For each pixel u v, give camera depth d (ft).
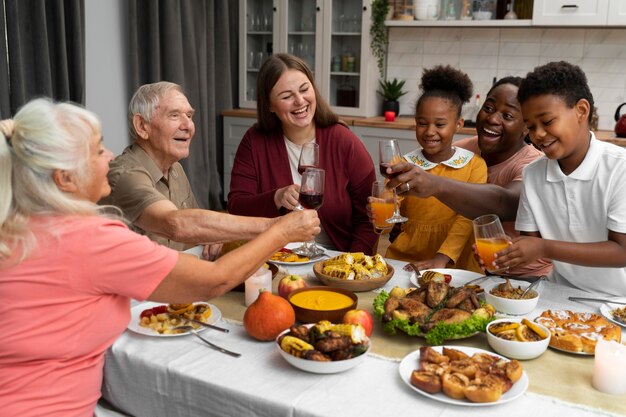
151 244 3.94
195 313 4.84
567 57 14.42
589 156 5.55
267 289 5.18
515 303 4.88
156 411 4.21
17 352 3.70
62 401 3.91
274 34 16.21
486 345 4.48
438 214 7.36
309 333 4.17
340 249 7.97
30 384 3.79
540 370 4.09
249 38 16.78
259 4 16.46
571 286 6.19
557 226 5.94
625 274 5.82
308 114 7.61
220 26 16.06
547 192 5.91
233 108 17.22
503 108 7.38
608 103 14.24
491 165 7.95
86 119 3.84
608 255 5.24
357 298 4.98
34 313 3.70
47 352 3.76
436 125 7.30
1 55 10.92
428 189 6.29
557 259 5.22
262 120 7.95
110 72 13.85
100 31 13.48
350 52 15.60
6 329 3.68
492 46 15.06
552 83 5.23
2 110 11.05
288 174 7.94
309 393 3.77
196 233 5.42
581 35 14.16
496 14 14.34
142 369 4.18
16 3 10.91
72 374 3.93
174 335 4.48
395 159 6.20
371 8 15.02
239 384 3.86
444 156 7.56
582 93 5.28
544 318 4.66
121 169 6.14
